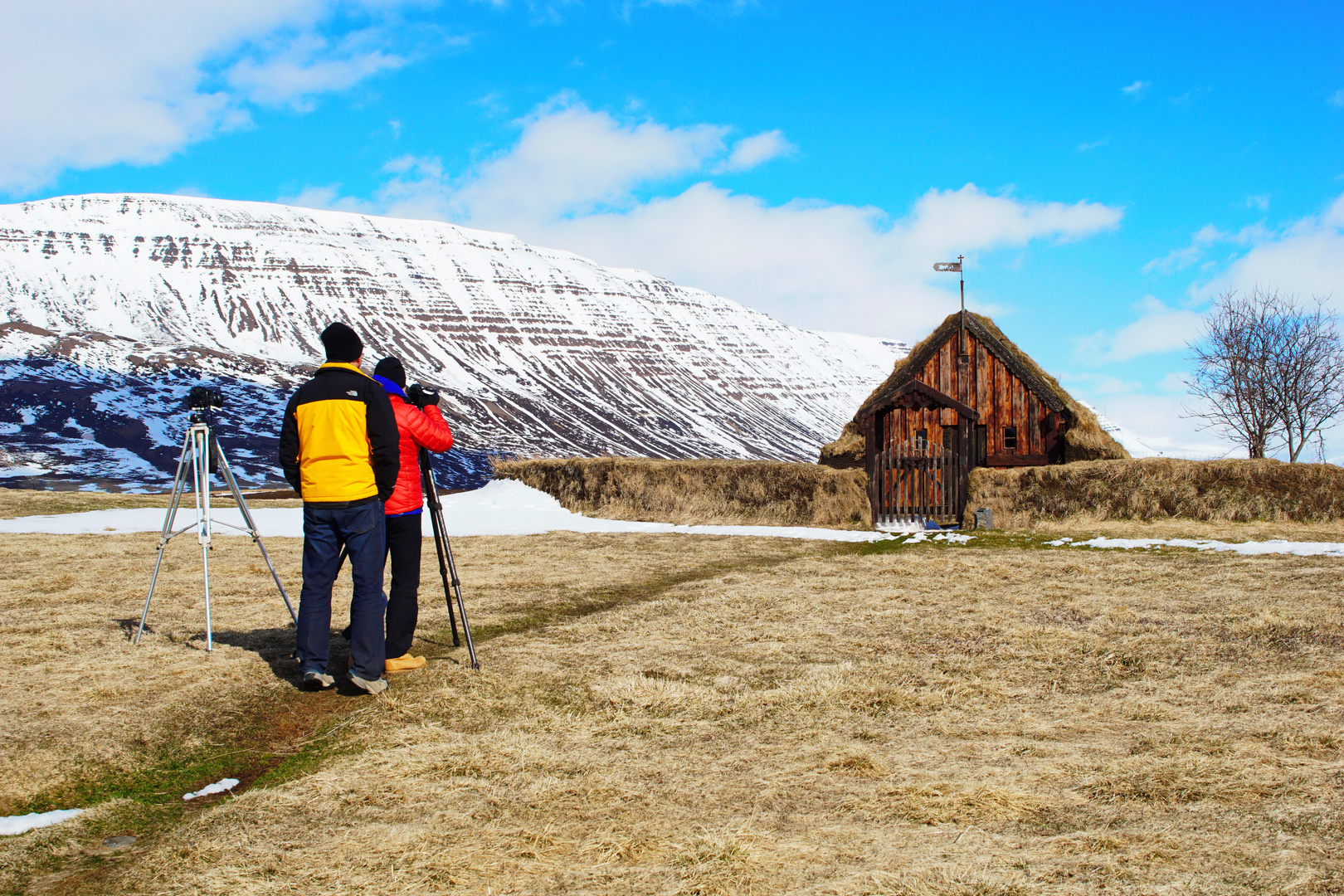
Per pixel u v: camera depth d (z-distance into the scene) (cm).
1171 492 1370
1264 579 841
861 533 1420
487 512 1828
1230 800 351
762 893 290
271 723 496
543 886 302
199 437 634
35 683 539
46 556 1100
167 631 685
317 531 537
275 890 304
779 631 684
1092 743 428
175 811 390
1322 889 277
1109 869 297
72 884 316
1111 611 719
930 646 628
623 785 393
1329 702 468
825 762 411
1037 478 1437
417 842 338
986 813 350
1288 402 2555
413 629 595
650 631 693
